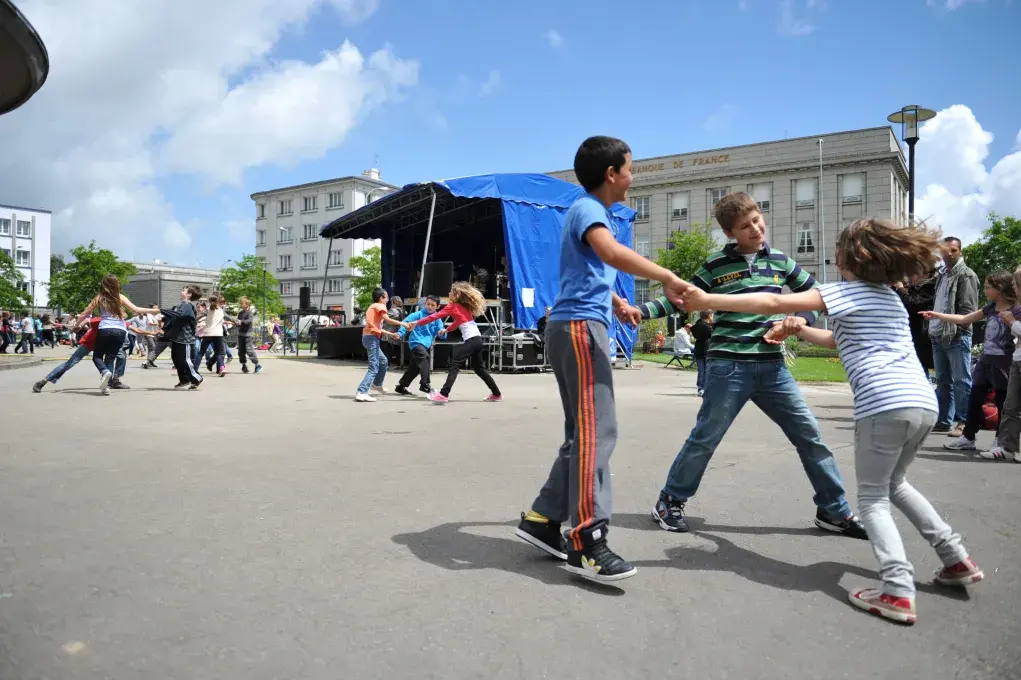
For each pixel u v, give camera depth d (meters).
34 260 91.69
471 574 2.83
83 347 10.09
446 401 9.52
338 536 3.29
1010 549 3.21
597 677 1.98
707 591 2.69
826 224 44.31
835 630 2.34
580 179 2.97
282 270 73.50
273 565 2.87
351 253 68.56
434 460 5.22
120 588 2.58
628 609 2.50
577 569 2.75
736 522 3.68
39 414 7.60
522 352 16.12
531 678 1.96
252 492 4.14
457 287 9.49
